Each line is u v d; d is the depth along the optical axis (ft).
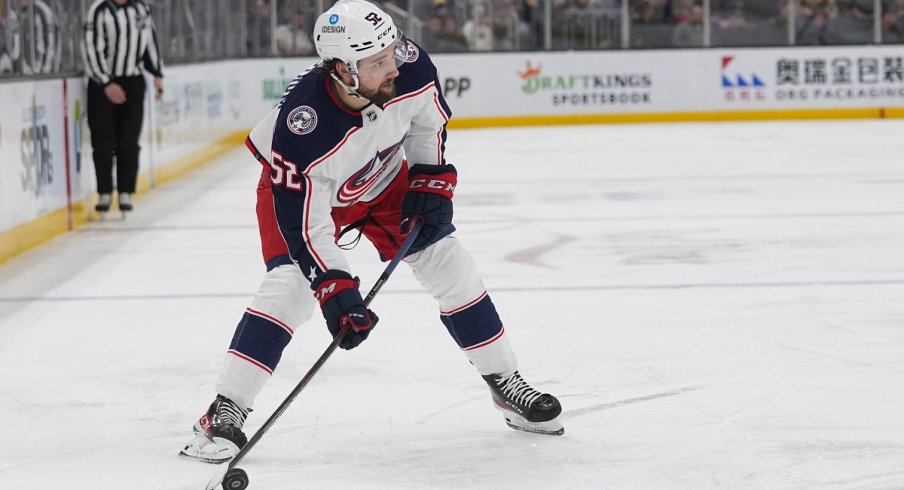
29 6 86.69
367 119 33.71
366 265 73.51
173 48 134.31
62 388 46.01
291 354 50.57
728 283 66.13
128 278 71.00
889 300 60.70
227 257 78.33
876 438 37.78
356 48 32.19
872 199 101.35
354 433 39.24
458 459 36.40
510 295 63.62
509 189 113.19
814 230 85.20
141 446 38.24
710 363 48.39
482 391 44.50
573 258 75.25
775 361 48.55
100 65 92.02
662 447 37.24
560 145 159.33
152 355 51.49
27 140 82.23
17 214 79.92
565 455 36.63
